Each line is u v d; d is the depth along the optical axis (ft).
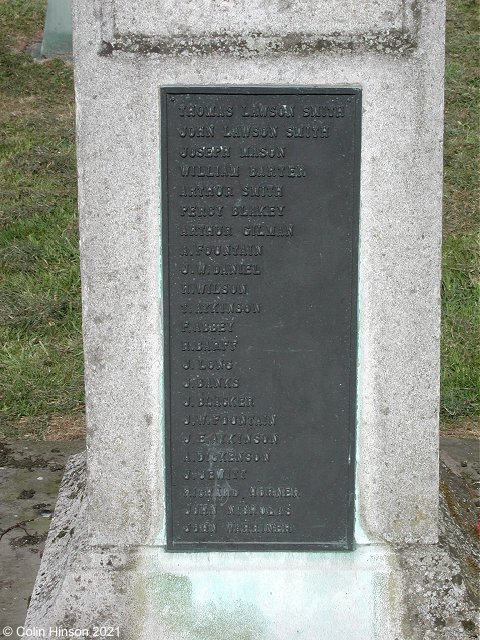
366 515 10.53
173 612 10.53
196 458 10.40
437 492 10.50
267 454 10.39
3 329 19.16
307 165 9.78
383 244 9.95
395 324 10.12
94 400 10.28
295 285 10.03
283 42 9.59
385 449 10.40
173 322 10.11
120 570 10.47
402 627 10.48
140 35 9.55
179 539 10.52
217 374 10.23
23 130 29.04
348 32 9.57
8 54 34.68
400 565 10.50
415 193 9.84
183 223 9.91
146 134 9.71
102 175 9.79
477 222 23.04
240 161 9.78
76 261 21.65
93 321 10.12
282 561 10.53
